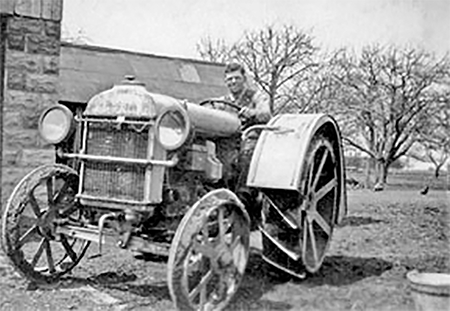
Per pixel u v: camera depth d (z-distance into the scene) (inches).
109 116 142.6
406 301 149.9
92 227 153.7
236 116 172.1
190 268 131.6
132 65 310.0
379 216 224.4
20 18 236.5
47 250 164.1
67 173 160.7
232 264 137.6
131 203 139.0
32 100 239.8
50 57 242.2
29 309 141.9
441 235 203.2
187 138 133.3
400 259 185.9
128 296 155.3
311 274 172.9
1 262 184.2
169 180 145.2
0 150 235.3
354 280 168.1
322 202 184.5
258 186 157.9
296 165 156.4
